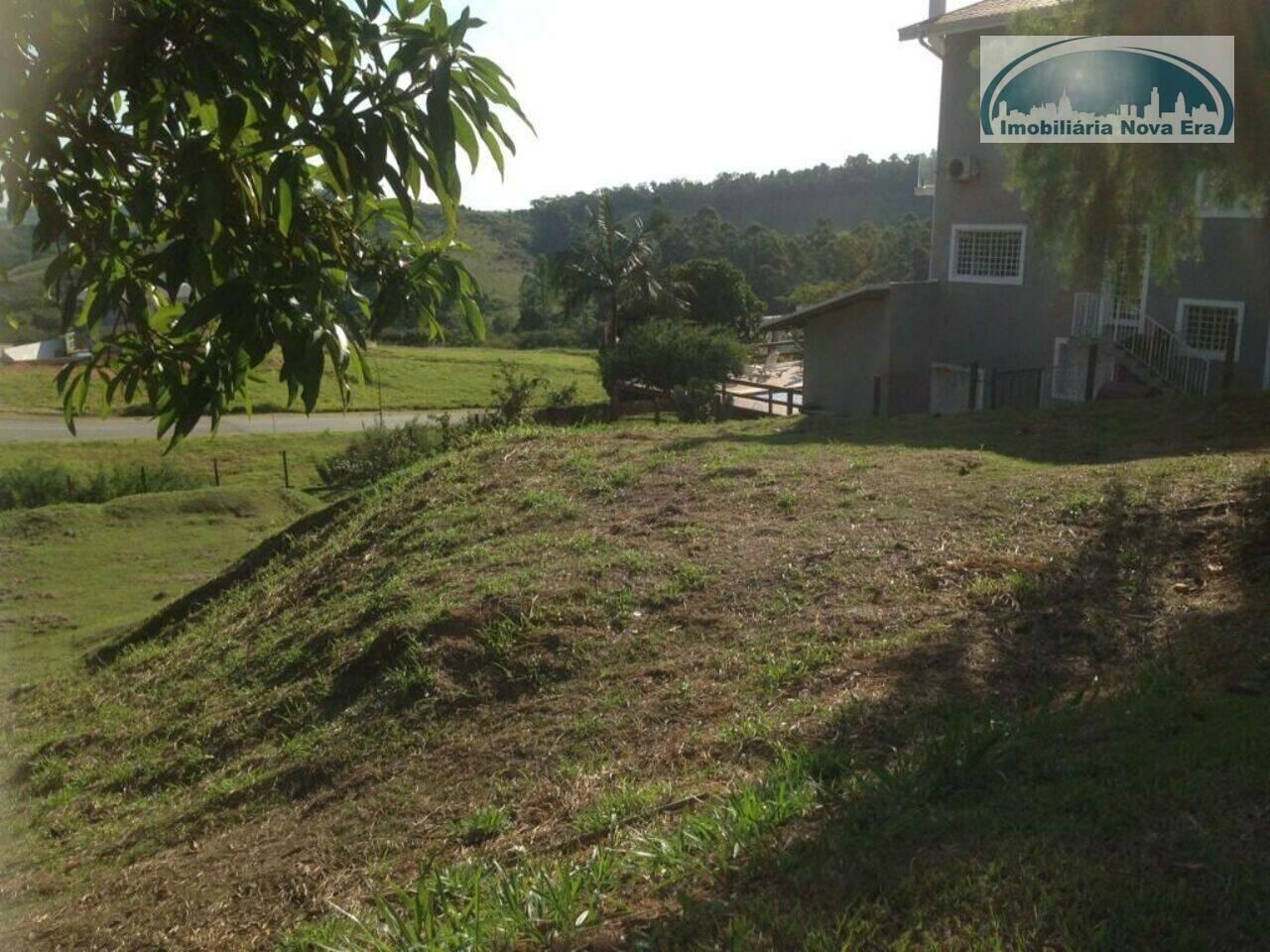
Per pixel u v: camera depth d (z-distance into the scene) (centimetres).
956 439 1076
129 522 2112
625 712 573
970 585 640
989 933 277
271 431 3703
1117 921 275
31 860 652
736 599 684
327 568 1034
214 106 293
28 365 4544
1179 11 1223
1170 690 461
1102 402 1305
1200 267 1927
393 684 671
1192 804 332
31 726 981
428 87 264
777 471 934
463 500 1047
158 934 482
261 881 504
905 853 326
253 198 291
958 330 2312
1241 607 550
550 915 329
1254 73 1196
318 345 267
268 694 781
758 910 304
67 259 309
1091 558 654
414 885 435
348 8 277
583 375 5153
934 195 2430
